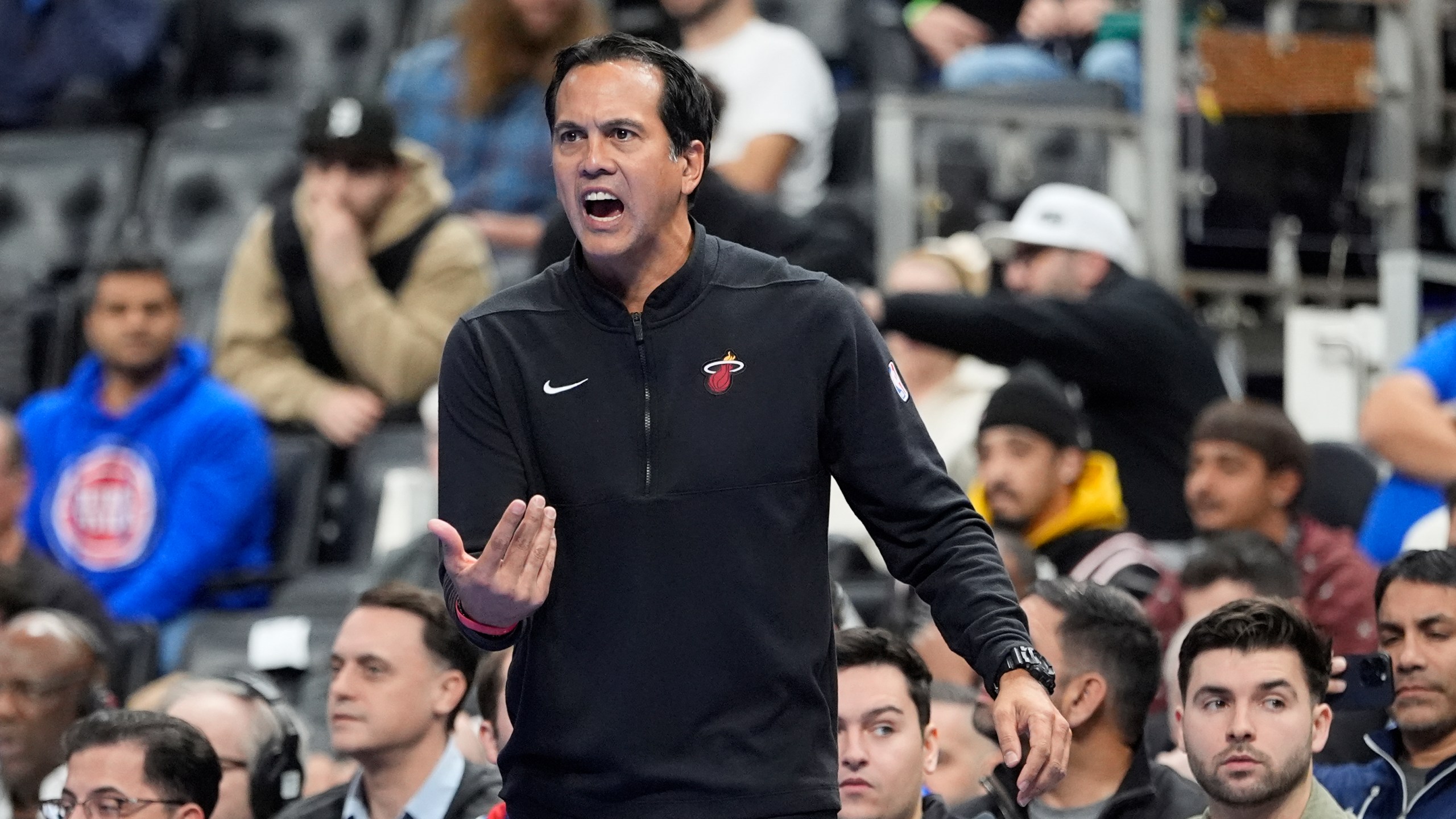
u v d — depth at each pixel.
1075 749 14.20
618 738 9.55
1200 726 12.62
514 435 9.80
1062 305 21.33
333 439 26.28
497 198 29.25
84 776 14.25
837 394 9.88
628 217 9.62
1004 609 9.61
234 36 36.97
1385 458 20.94
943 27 33.97
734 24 27.12
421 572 21.58
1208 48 25.81
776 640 9.62
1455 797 13.60
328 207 26.42
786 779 9.55
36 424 25.77
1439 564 13.88
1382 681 13.27
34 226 33.66
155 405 25.23
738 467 9.66
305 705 20.45
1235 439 19.12
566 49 9.81
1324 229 26.36
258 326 27.02
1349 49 26.14
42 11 36.97
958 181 25.08
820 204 26.86
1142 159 25.30
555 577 9.72
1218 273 26.28
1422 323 26.16
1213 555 16.64
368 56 36.00
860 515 10.12
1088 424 22.00
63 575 21.58
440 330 26.50
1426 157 27.61
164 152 33.38
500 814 14.26
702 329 9.80
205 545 24.67
